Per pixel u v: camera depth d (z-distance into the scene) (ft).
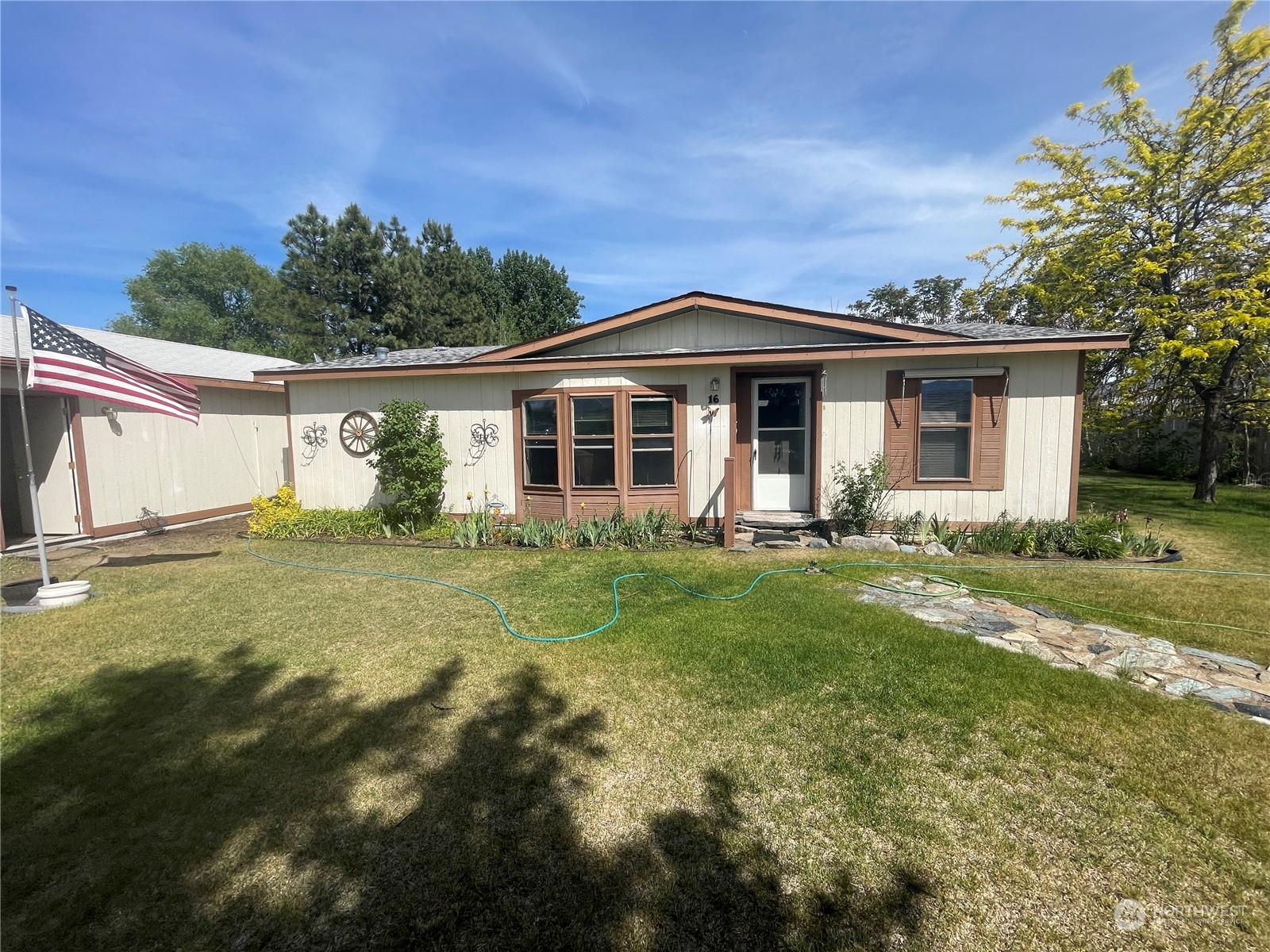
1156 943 6.63
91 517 30.99
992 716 11.50
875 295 101.19
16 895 7.41
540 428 31.32
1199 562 23.54
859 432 28.55
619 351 32.12
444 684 13.11
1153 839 8.23
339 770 9.96
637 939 6.72
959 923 6.91
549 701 12.26
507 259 116.57
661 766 9.96
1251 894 7.30
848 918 6.98
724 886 7.46
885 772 9.74
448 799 9.18
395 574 23.18
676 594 19.48
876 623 16.44
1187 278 40.47
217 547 29.22
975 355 27.12
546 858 7.96
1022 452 27.17
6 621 17.61
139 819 8.80
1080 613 17.57
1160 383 42.42
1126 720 11.30
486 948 6.64
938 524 27.55
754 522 29.04
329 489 35.35
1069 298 44.06
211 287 130.00
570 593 19.80
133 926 6.98
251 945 6.72
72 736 11.09
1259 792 9.23
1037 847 8.09
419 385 33.30
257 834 8.48
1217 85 39.27
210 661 14.57
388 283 91.76
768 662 13.97
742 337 30.66
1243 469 49.93
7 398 31.30
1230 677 13.34
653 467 30.17
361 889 7.50
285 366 51.03
